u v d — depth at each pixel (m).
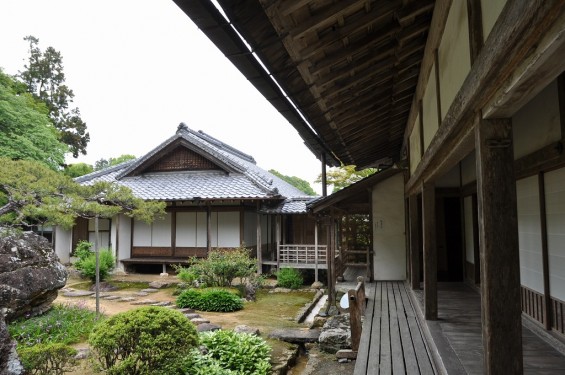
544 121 3.93
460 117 2.46
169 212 15.62
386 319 5.91
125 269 15.40
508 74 1.69
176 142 16.44
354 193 9.77
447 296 6.80
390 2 2.96
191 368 4.95
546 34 1.29
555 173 3.83
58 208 7.94
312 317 9.59
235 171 15.77
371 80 4.46
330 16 2.57
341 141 6.77
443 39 3.36
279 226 14.70
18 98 15.56
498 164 2.07
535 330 4.34
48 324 7.27
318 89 3.76
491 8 1.91
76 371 5.31
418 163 5.71
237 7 2.30
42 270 8.00
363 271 11.87
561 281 3.81
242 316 9.47
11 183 7.39
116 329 4.43
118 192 9.21
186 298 10.29
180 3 2.22
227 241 15.06
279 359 6.33
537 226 4.28
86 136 25.09
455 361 3.54
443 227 8.60
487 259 2.03
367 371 3.95
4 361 4.48
